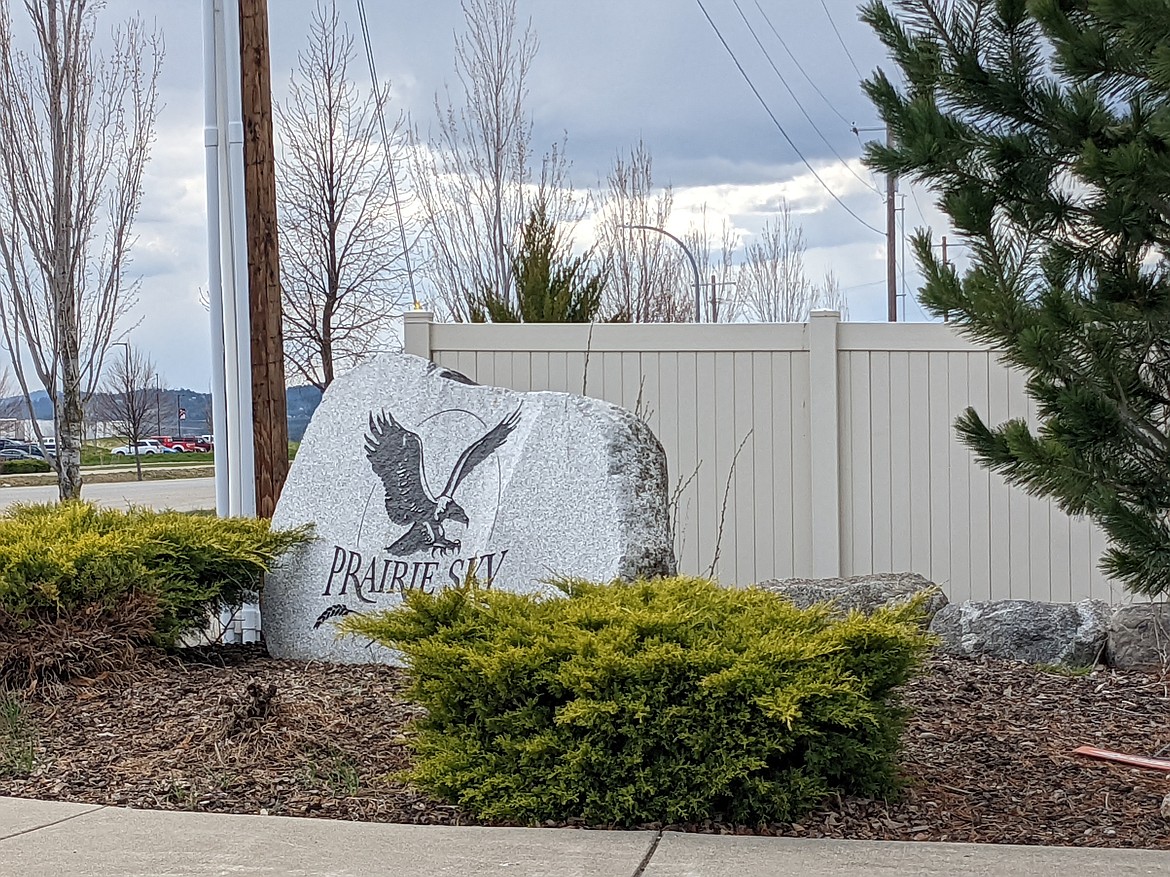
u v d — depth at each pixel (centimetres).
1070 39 610
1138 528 569
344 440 898
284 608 876
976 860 447
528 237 1602
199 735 626
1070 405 584
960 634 806
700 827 498
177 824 507
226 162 1052
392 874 441
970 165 635
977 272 611
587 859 455
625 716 504
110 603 784
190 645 970
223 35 1042
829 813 506
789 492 1123
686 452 1135
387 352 911
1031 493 618
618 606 573
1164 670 729
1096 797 528
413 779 531
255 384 1046
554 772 509
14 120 1808
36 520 911
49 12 1747
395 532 859
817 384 1114
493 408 858
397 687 736
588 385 1141
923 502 1113
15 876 444
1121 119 628
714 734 501
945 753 589
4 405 5494
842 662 517
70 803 544
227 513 1060
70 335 1777
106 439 7031
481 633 561
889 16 670
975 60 650
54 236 1781
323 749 605
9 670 735
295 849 471
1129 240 601
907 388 1116
